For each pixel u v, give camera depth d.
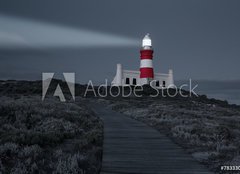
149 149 15.16
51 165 11.60
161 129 23.27
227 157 13.73
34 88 70.56
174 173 11.04
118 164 12.21
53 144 15.74
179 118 29.64
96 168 11.68
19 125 19.36
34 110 24.64
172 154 14.14
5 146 13.09
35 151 13.18
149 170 11.40
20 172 10.45
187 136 18.84
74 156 12.30
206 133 20.33
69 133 18.48
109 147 15.52
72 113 27.61
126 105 49.22
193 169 11.60
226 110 53.25
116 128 22.88
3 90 64.88
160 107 45.31
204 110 48.22
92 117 28.53
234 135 20.84
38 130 19.14
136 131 21.36
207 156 13.70
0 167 11.09
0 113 21.78
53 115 24.39
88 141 16.55
